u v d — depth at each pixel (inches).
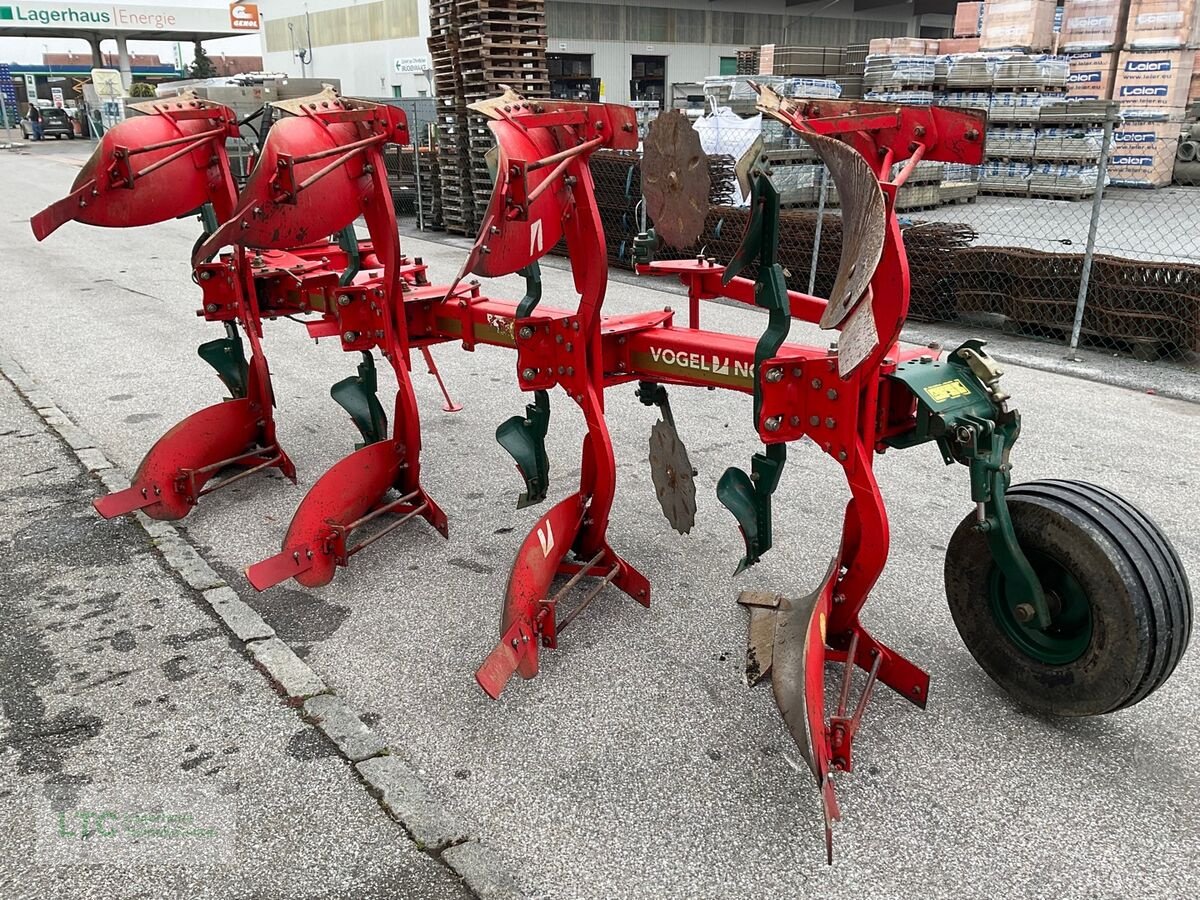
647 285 387.2
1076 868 91.0
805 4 1416.1
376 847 93.5
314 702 116.8
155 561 153.9
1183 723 113.1
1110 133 255.4
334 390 165.9
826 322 91.0
